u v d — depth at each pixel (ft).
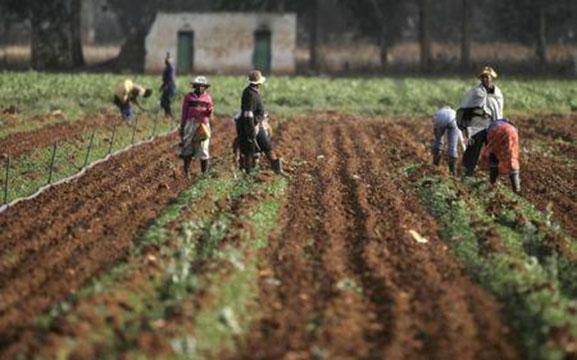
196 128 205.05
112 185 201.36
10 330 104.83
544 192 205.67
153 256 133.69
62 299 116.57
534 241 152.66
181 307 109.19
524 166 245.24
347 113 405.80
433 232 159.74
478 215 170.19
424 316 113.09
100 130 299.38
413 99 442.91
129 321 107.04
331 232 156.66
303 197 188.44
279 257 138.41
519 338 106.93
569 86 521.65
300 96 446.19
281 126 336.08
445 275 132.26
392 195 193.06
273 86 480.64
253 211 165.99
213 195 183.01
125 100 318.86
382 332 108.47
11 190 193.67
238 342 104.68
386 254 141.69
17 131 290.35
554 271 132.67
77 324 102.27
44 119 325.21
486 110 202.08
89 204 176.35
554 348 99.66
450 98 444.14
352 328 108.37
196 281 119.14
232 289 119.96
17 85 436.35
